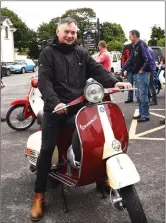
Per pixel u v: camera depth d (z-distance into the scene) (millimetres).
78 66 3562
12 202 4004
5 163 5312
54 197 4047
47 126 3518
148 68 7496
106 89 3369
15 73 33281
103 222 3479
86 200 3939
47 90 3361
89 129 3188
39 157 3648
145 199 3941
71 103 3207
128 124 7602
